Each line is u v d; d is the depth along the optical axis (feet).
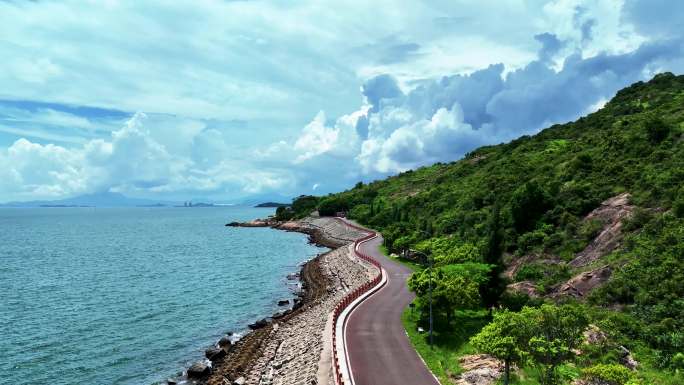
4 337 164.76
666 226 153.58
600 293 139.95
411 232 296.30
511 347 89.25
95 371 137.18
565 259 177.78
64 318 188.85
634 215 169.27
